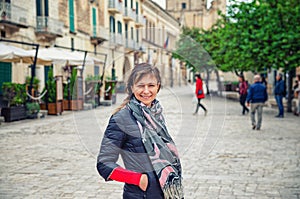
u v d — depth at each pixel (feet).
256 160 22.36
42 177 19.12
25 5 64.54
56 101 48.93
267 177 18.69
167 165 7.16
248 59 50.39
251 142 28.55
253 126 35.70
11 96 44.86
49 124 40.06
